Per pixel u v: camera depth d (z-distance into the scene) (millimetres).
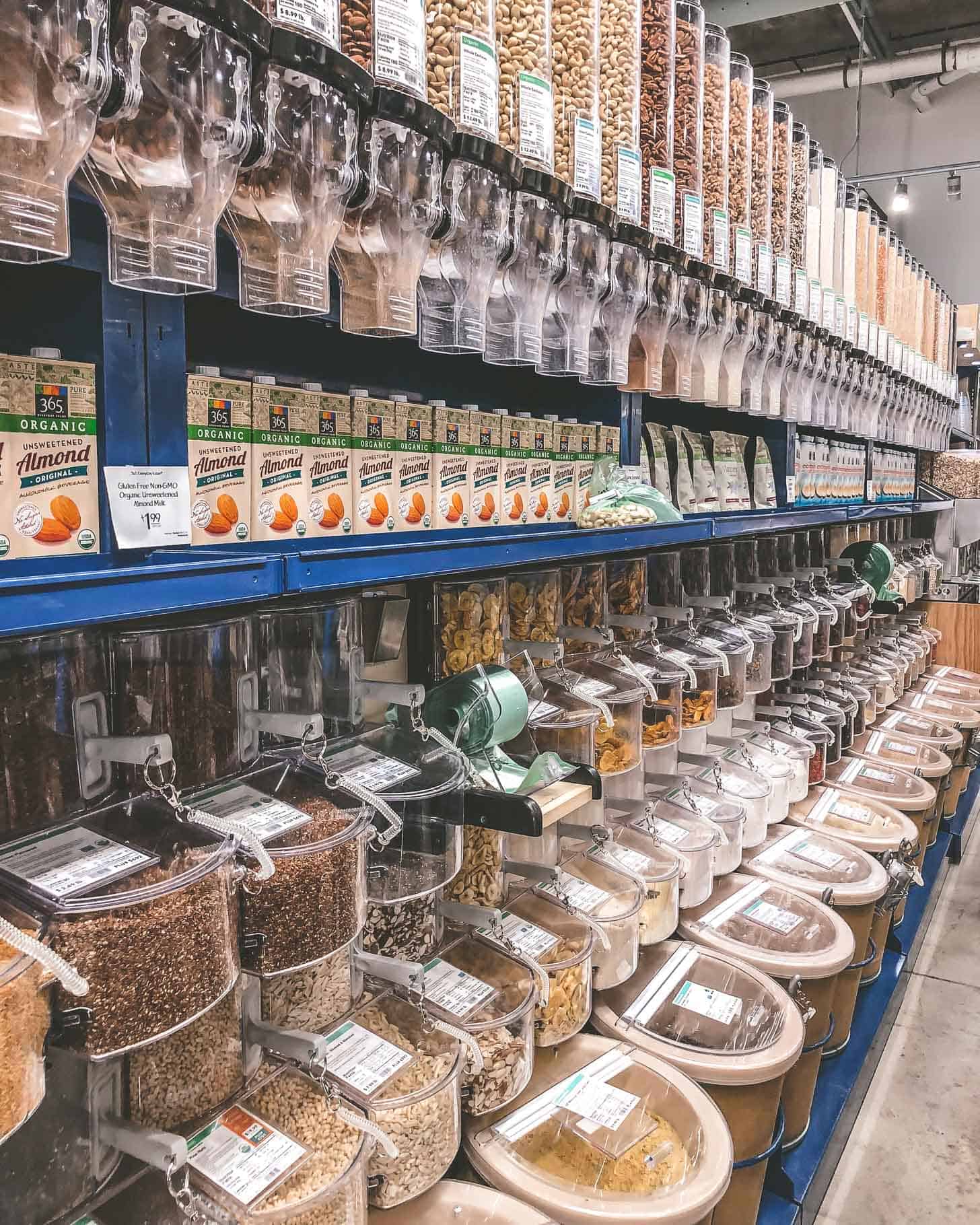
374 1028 1120
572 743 1544
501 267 1277
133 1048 688
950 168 6320
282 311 929
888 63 5336
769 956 1869
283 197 873
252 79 816
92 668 827
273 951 824
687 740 2318
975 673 5082
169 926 700
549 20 1280
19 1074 587
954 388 6016
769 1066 1503
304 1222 845
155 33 713
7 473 867
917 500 5496
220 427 1086
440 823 1105
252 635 979
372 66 948
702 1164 1293
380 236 1022
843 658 3814
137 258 776
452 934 1357
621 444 1997
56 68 647
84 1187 748
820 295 2760
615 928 1553
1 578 599
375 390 1554
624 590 2031
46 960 616
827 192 2820
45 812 777
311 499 1204
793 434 3006
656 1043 1563
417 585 1568
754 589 2701
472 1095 1224
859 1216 2088
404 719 1189
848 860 2408
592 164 1406
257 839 809
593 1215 1177
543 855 1583
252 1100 935
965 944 3359
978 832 4508
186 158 762
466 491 1478
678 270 1721
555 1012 1411
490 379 1946
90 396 931
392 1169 1036
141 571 691
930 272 6887
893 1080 2580
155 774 841
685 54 1756
